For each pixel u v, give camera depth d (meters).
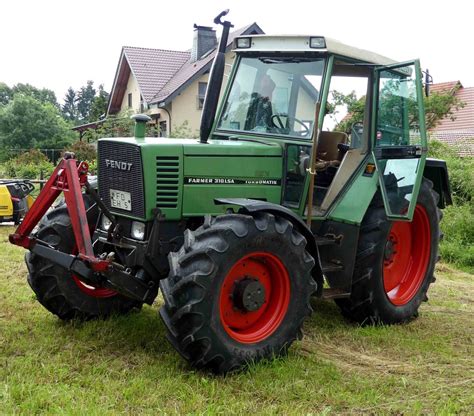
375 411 3.45
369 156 5.14
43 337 4.38
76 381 3.64
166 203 4.18
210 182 4.33
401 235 5.54
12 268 6.67
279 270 4.10
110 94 29.77
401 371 4.08
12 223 9.98
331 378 3.87
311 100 4.68
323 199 5.09
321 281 4.42
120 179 4.31
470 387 3.85
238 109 5.05
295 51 4.73
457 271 8.32
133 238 4.31
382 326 5.11
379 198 5.09
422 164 4.77
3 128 35.16
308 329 4.93
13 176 19.89
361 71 5.16
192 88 22.61
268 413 3.32
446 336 4.95
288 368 3.95
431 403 3.59
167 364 3.95
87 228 3.99
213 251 3.69
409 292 5.48
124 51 26.97
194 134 20.02
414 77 4.89
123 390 3.49
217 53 4.46
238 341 3.91
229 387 3.65
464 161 12.70
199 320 3.66
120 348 4.26
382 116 5.09
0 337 4.37
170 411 3.31
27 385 3.49
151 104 23.67
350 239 4.89
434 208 5.62
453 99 18.44
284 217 4.15
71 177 4.02
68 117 94.75
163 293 3.75
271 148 4.61
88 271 4.08
